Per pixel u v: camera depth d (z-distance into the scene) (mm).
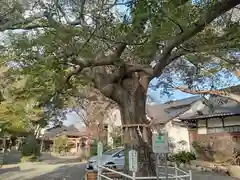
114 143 31062
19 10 7660
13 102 10789
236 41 8758
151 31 6355
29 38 9078
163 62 8547
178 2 5273
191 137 24359
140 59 9734
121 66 10070
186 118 22938
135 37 6508
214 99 18625
